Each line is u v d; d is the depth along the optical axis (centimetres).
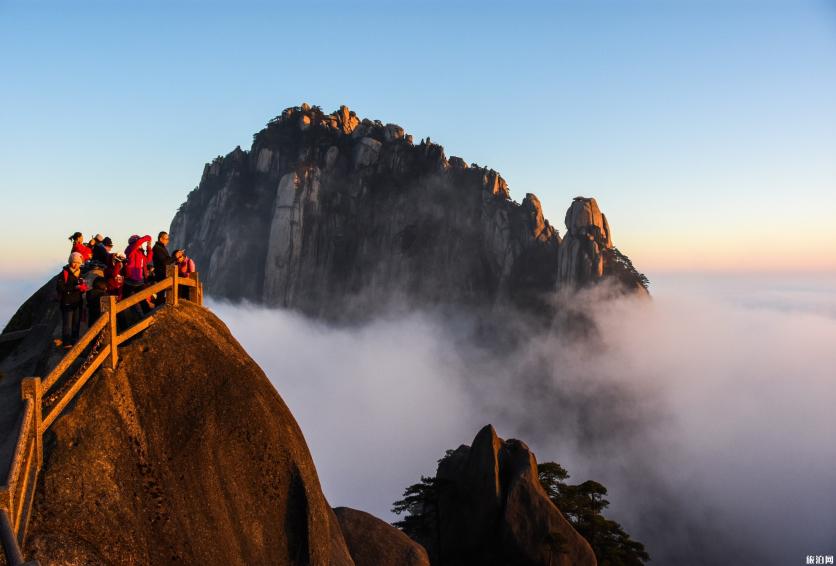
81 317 1638
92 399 1375
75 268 1600
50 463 1249
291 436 1706
